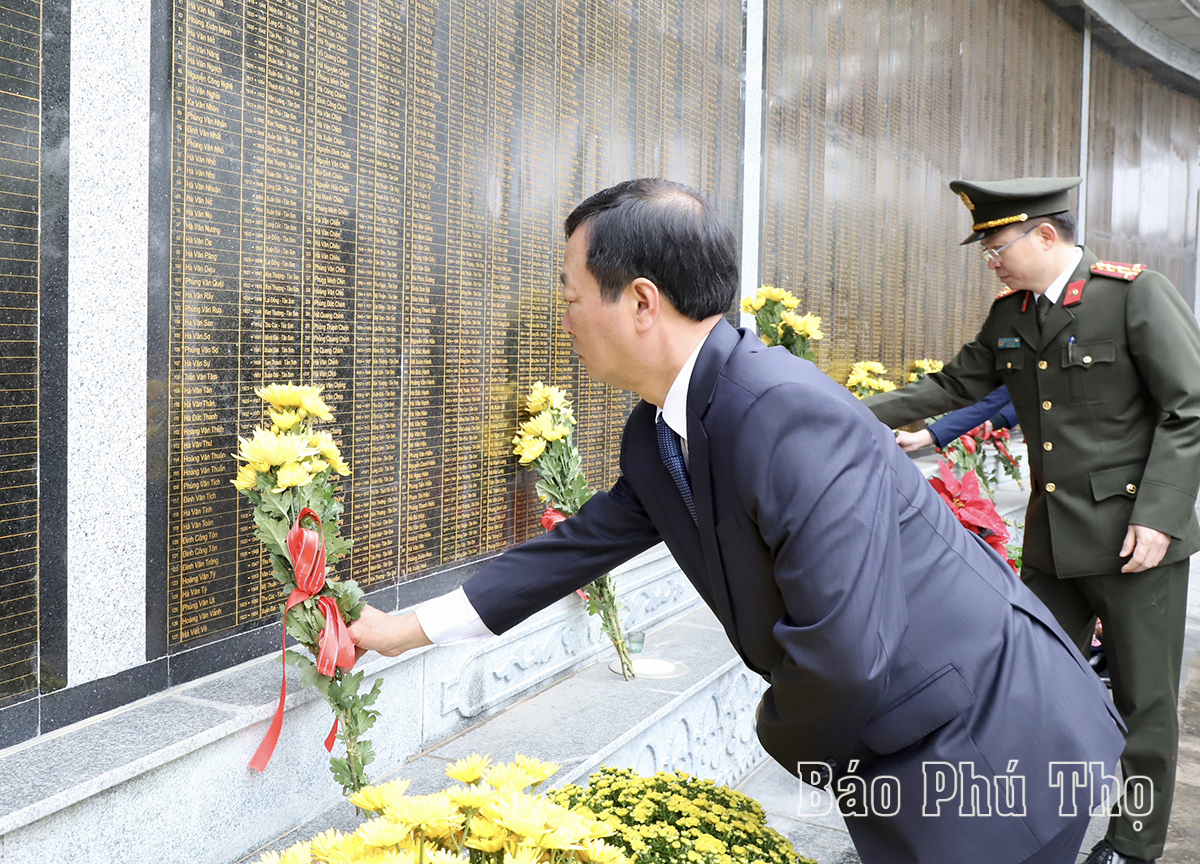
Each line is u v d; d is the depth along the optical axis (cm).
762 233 447
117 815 164
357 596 177
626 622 328
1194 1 834
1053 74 786
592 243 130
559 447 290
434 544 266
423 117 257
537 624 280
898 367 594
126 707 188
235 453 207
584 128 328
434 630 170
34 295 169
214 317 202
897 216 584
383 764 226
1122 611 252
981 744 130
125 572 187
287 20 217
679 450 141
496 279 287
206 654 205
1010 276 272
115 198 182
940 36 622
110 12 180
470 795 99
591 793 174
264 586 217
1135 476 253
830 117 506
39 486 171
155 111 188
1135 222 963
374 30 241
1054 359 266
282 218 216
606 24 339
